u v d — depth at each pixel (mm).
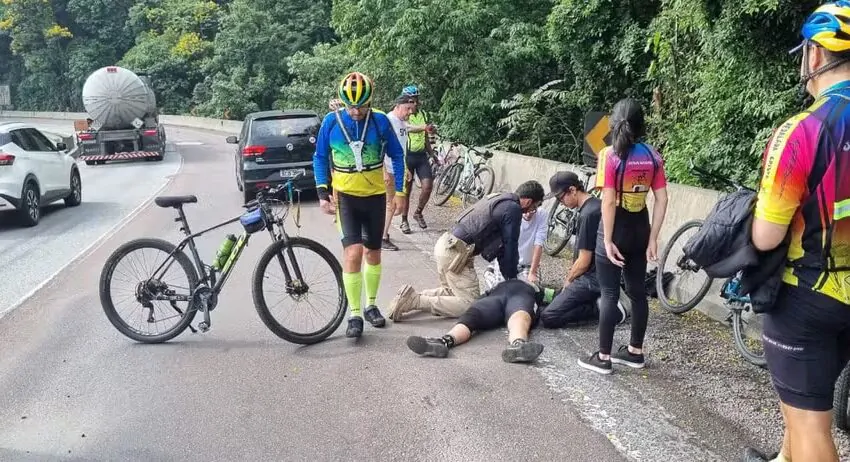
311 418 4246
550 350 5340
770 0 6836
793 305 2635
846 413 3955
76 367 5125
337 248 9117
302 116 13109
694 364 5051
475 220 5965
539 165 10266
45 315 6402
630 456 3756
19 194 11031
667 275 6496
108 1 53781
